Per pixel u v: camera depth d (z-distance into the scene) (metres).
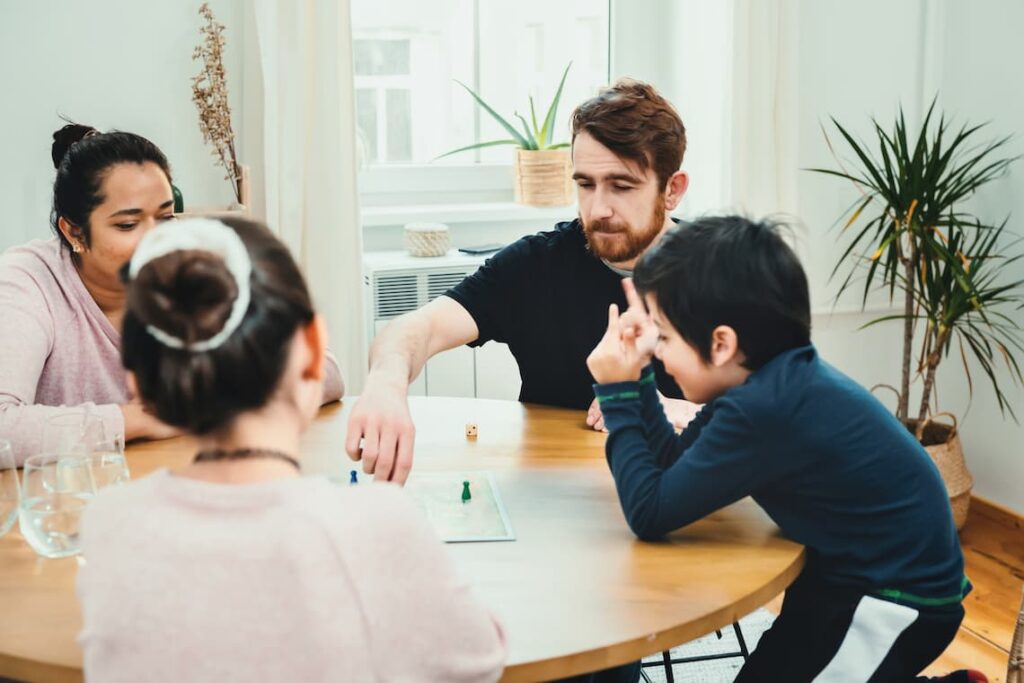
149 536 0.87
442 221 3.37
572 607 1.20
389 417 1.57
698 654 2.59
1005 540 3.19
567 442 1.77
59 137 2.39
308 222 2.91
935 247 2.98
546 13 3.48
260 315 0.89
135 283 0.89
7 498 1.40
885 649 1.32
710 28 3.26
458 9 3.40
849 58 3.37
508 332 2.09
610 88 1.92
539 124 3.57
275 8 2.78
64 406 1.71
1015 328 3.17
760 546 1.37
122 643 0.85
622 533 1.40
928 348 3.14
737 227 1.35
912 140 3.47
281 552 0.85
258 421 0.92
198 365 0.88
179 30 2.87
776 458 1.30
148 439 1.76
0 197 2.82
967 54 3.30
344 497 0.91
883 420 1.35
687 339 1.35
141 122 2.89
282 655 0.84
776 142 3.25
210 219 0.94
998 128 3.20
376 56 3.35
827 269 3.47
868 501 1.32
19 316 1.78
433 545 0.92
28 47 2.77
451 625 0.92
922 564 1.33
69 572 1.30
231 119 2.94
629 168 1.84
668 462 1.47
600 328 2.03
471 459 1.68
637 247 1.91
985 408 3.33
